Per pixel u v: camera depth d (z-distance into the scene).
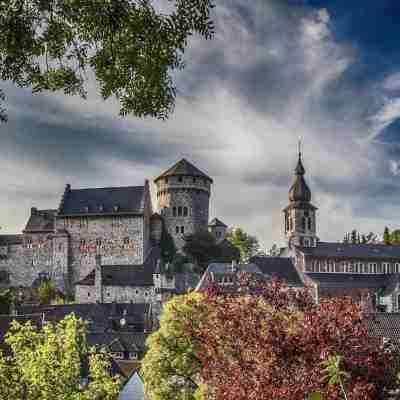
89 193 173.12
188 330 27.31
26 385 37.44
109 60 16.61
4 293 121.38
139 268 157.88
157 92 17.03
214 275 133.50
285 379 22.12
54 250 168.75
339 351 21.91
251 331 23.53
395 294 147.88
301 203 171.50
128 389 70.69
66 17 15.85
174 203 173.62
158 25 15.89
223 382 23.75
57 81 17.44
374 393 22.17
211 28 16.14
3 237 176.25
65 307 127.69
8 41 15.86
